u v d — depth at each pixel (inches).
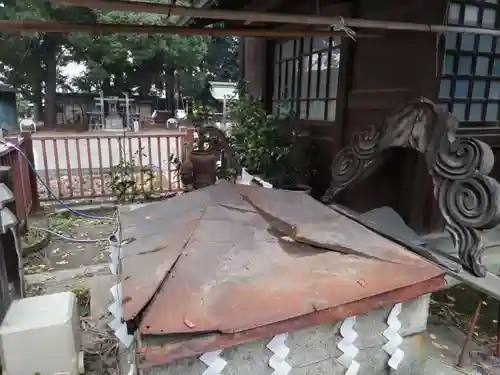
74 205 195.8
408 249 60.9
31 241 143.9
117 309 50.2
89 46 466.6
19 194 147.3
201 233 53.5
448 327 92.2
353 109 149.8
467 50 118.4
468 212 79.4
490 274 78.2
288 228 56.9
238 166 150.8
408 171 126.3
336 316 42.3
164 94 599.8
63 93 566.9
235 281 44.0
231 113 197.9
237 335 38.0
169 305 39.6
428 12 112.9
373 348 51.9
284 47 210.7
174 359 36.7
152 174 207.5
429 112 91.3
